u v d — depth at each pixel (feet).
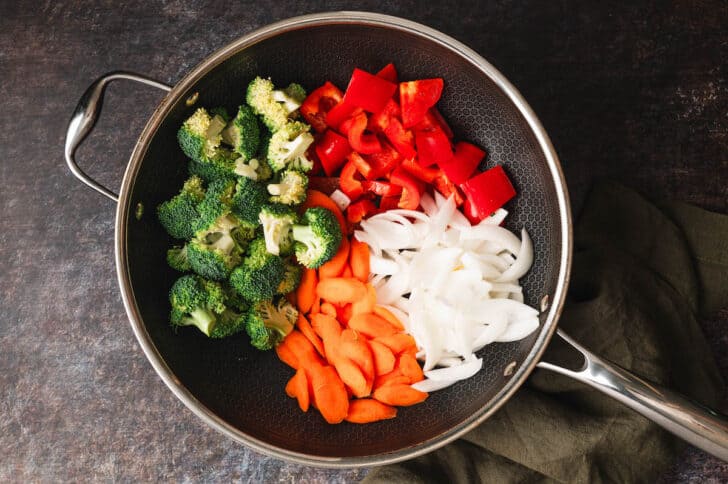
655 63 2.54
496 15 2.55
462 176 2.33
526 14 2.54
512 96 2.18
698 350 2.43
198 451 2.52
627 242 2.49
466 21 2.55
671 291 2.44
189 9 2.56
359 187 2.36
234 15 2.56
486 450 2.44
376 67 2.32
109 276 2.55
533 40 2.55
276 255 2.27
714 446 2.05
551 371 2.43
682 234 2.47
